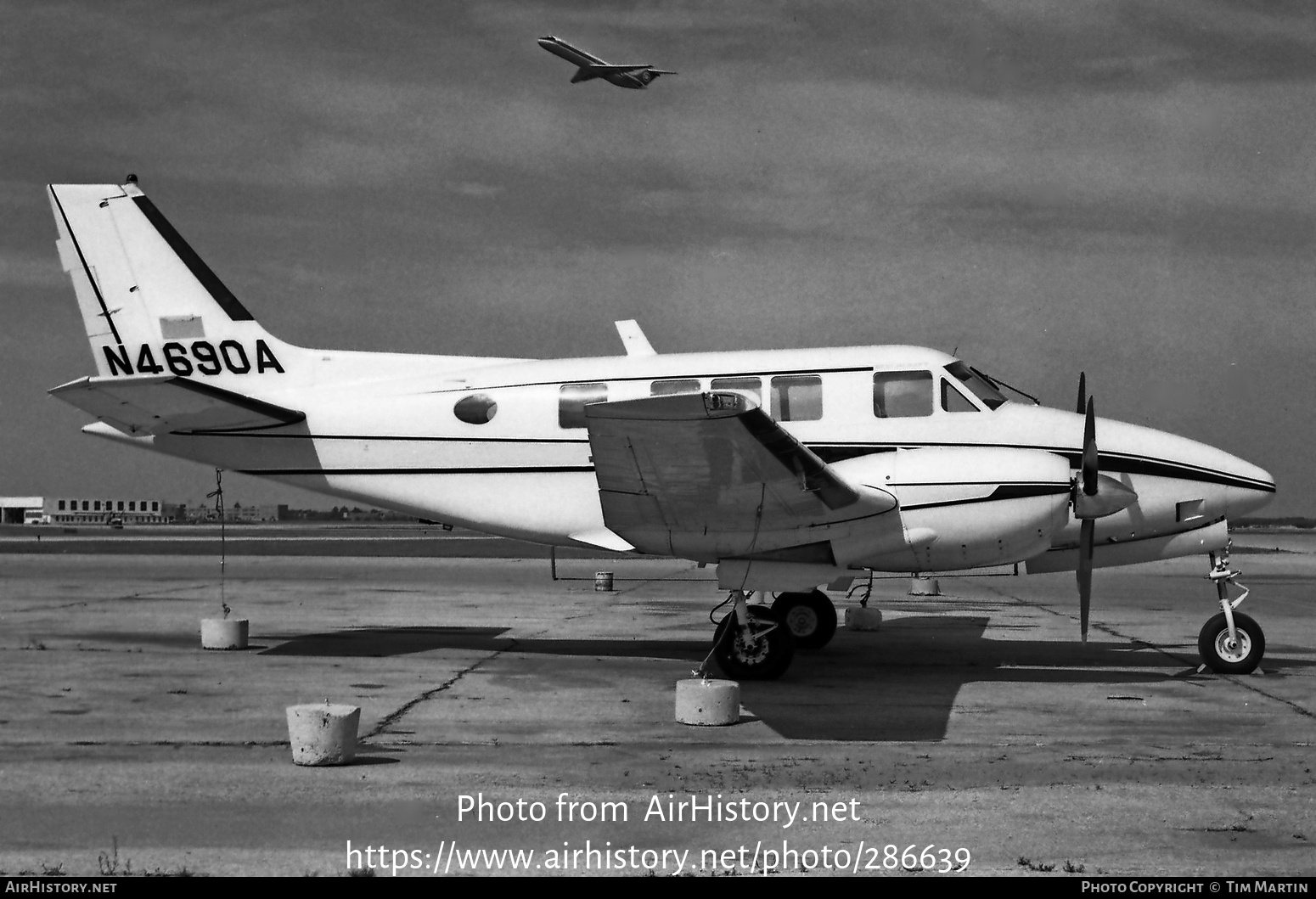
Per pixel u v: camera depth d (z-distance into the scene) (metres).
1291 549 48.72
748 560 11.56
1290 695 10.97
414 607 19.41
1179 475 12.28
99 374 13.91
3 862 5.96
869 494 10.76
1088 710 10.19
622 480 10.34
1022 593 23.62
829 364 12.58
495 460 13.15
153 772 7.79
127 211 13.93
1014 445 12.18
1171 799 7.22
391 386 13.61
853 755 8.41
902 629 16.62
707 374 12.76
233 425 13.52
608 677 11.83
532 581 26.03
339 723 7.97
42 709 9.97
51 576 27.70
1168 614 18.98
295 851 6.16
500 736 8.98
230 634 13.76
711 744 8.74
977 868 5.96
